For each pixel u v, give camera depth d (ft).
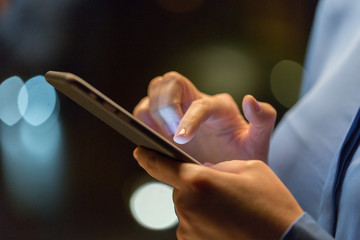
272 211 1.71
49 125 12.52
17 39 15.71
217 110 2.56
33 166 10.30
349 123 2.48
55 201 9.03
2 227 8.06
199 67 15.96
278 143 3.05
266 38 16.79
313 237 1.65
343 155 2.17
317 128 2.72
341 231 2.04
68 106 13.66
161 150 1.73
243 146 2.71
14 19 15.67
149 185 9.84
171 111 2.59
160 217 8.59
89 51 16.62
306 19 16.25
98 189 9.66
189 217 1.75
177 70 16.01
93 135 12.19
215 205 1.70
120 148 11.60
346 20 3.13
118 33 17.43
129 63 16.61
